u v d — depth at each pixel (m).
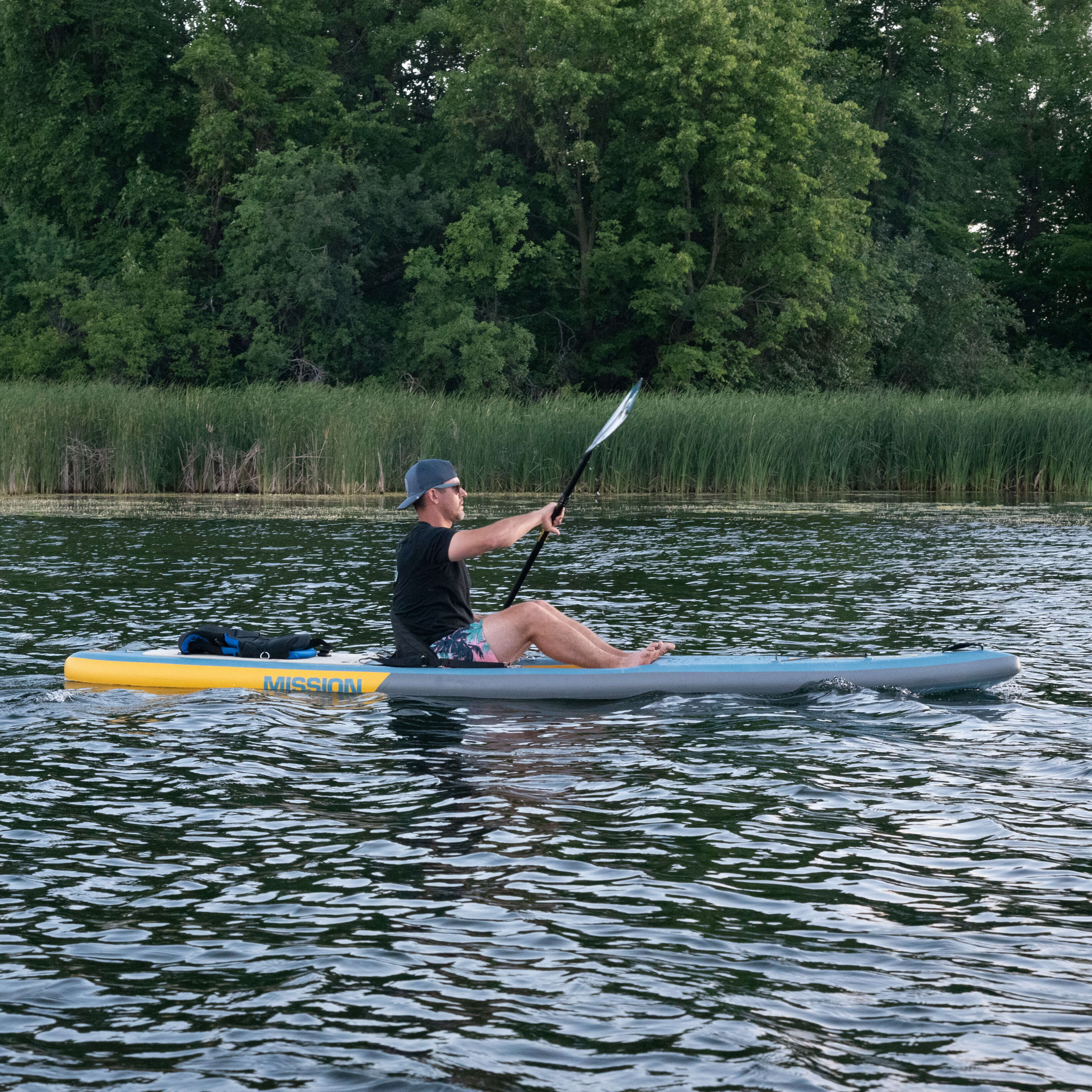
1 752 5.00
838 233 30.00
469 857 3.72
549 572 10.54
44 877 3.59
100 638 7.41
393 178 31.73
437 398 21.20
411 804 4.27
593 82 28.92
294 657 6.45
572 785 4.49
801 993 2.82
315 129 33.47
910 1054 2.54
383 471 19.25
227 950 3.07
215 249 33.62
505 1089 2.42
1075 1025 2.66
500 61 30.42
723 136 28.56
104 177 33.66
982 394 36.09
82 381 29.80
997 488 19.81
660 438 19.52
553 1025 2.68
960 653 6.22
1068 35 43.31
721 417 19.58
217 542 12.55
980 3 37.28
